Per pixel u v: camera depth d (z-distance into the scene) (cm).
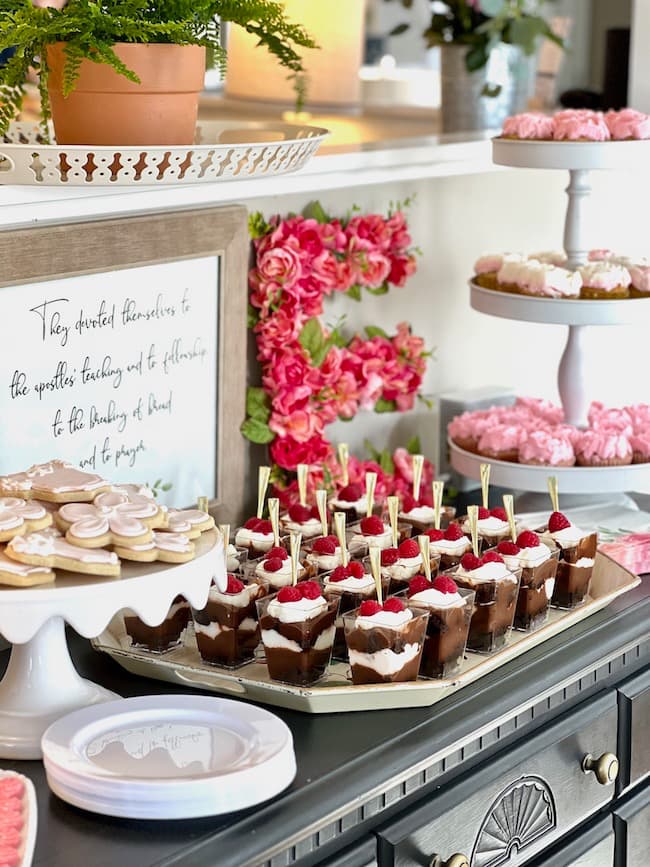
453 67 237
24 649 129
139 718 125
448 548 156
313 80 226
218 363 179
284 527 165
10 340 151
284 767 116
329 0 223
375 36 450
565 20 302
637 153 179
